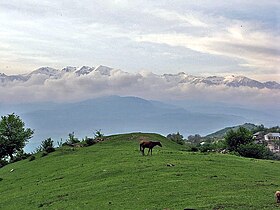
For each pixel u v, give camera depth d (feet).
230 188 127.85
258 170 162.40
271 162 198.29
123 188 138.82
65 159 234.58
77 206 125.49
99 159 211.82
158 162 176.96
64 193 147.23
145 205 115.24
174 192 125.59
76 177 174.50
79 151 260.62
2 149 342.03
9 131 341.21
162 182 140.26
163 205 113.50
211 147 331.98
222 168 162.91
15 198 158.10
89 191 142.51
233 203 109.40
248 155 302.45
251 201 111.34
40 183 180.34
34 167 233.35
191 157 194.18
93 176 167.73
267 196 116.88
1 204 152.56
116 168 172.76
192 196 119.55
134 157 198.90
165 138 319.27
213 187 129.39
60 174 191.11
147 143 203.82
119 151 233.35
